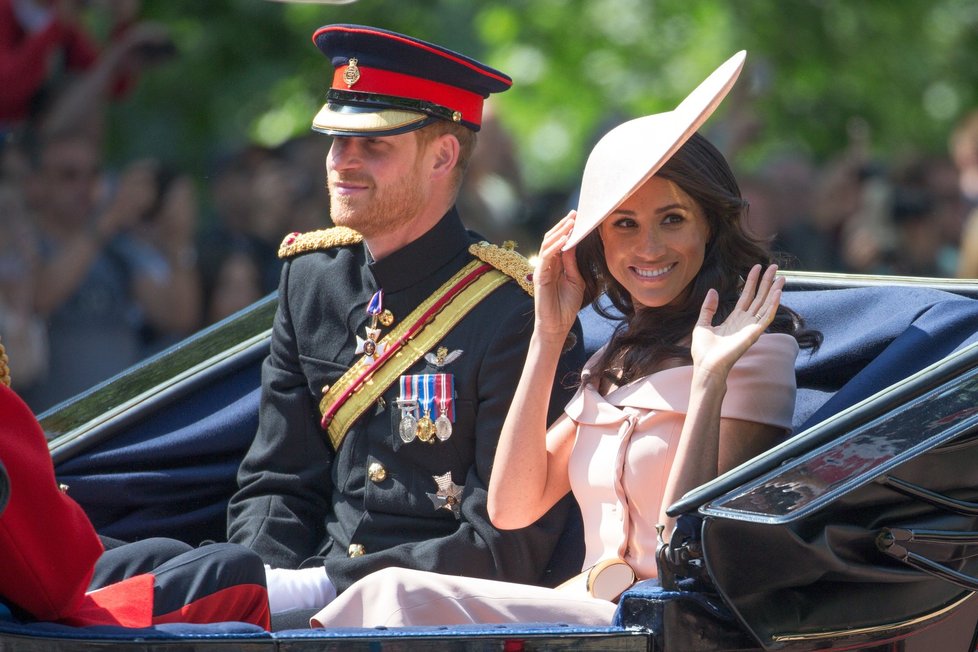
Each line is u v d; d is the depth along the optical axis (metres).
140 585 10.84
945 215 34.50
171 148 37.75
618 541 12.10
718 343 11.38
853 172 34.38
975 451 10.66
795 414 13.14
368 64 13.44
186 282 27.44
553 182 45.50
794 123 43.50
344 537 13.55
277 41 40.16
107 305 26.44
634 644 10.05
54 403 26.08
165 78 38.69
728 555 10.08
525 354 13.39
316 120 13.64
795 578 10.31
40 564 10.02
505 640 9.97
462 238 13.92
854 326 13.48
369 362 13.62
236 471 14.65
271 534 13.70
